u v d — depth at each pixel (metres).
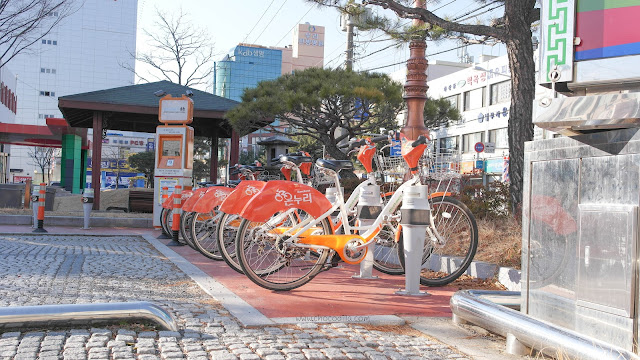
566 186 3.04
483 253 6.08
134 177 60.25
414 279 4.88
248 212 4.55
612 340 2.70
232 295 4.56
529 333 2.96
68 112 17.55
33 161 79.56
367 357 2.97
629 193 2.67
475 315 3.47
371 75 16.88
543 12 3.03
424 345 3.29
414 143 4.78
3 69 41.28
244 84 89.56
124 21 101.75
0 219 11.75
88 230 11.27
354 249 4.83
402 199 5.00
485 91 38.03
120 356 2.75
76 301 4.18
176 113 11.71
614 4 2.80
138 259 6.95
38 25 16.59
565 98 2.82
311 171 5.83
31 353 2.74
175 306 4.08
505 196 8.12
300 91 15.30
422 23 10.21
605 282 2.76
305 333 3.41
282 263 5.03
